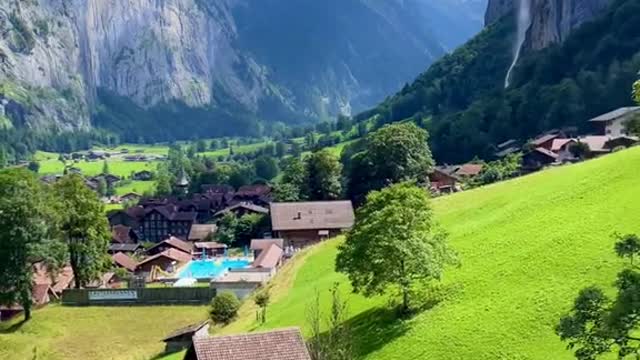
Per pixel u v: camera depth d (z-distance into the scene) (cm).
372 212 7375
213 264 16088
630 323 3170
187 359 5306
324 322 7438
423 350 6159
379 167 17212
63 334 10431
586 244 6956
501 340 5884
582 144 16962
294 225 16325
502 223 8544
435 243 7175
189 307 11356
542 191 9162
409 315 6969
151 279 15088
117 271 15450
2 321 11475
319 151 19575
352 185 17988
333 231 16300
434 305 6988
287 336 5247
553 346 5547
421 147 17400
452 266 7675
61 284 13988
